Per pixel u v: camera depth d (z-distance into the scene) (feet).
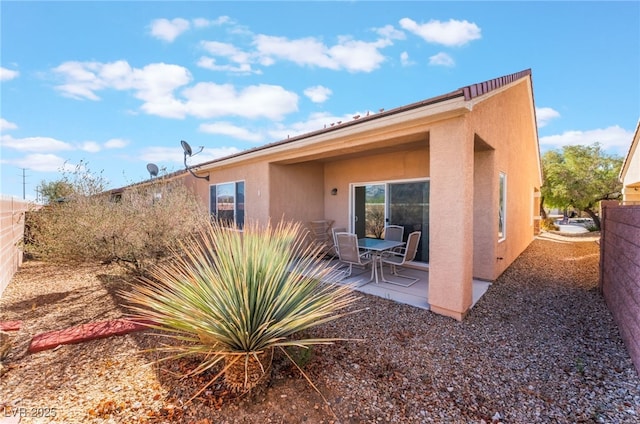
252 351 8.18
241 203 29.71
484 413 8.31
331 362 10.48
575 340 12.57
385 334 12.83
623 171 43.75
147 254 17.39
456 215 14.24
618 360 11.00
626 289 12.52
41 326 13.38
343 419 7.96
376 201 27.55
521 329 13.61
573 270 25.39
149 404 8.28
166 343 11.66
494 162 20.24
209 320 8.44
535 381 9.78
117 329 12.69
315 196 30.55
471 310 15.58
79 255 16.85
